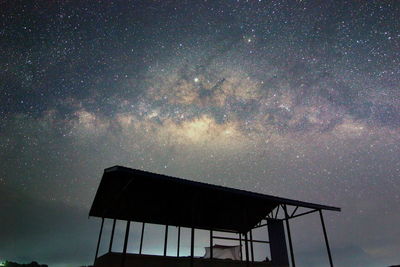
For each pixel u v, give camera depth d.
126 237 7.80
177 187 10.32
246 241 9.86
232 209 12.86
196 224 13.41
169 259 10.41
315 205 11.20
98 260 10.85
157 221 12.82
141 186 9.98
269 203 12.68
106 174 8.30
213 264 11.12
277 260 12.30
